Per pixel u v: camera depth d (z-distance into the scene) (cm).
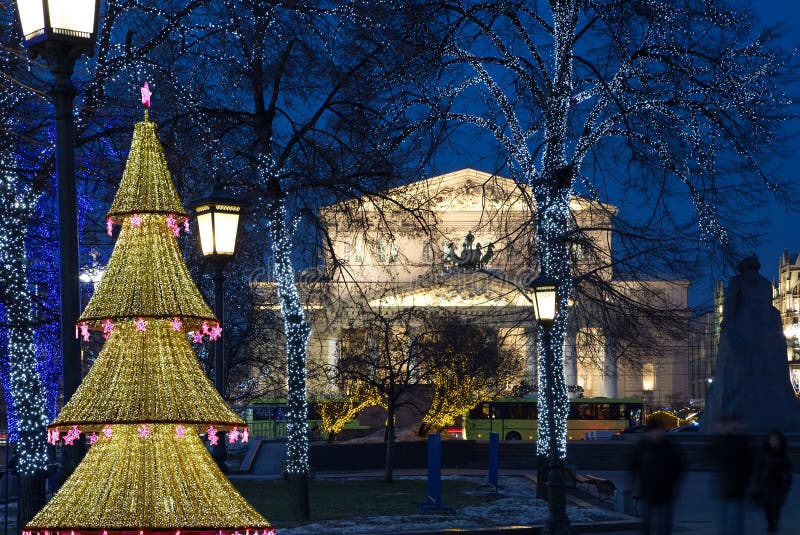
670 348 3997
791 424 4119
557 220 3125
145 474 900
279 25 2534
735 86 3014
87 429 919
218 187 1794
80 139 2248
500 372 6131
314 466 5266
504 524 2452
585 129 3178
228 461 5925
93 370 909
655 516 1739
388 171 2675
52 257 2544
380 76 2678
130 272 916
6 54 1977
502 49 3134
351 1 2548
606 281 3231
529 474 4759
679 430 6994
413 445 5547
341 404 6400
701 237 3034
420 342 5403
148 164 946
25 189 2252
